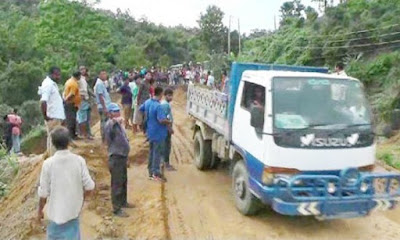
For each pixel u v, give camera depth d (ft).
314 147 23.11
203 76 107.34
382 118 61.31
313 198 22.54
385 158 42.86
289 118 23.44
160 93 33.60
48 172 18.63
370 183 23.39
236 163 28.09
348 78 25.59
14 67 112.37
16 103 111.34
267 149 23.20
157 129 33.40
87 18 106.01
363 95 25.40
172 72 136.77
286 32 115.85
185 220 26.63
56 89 32.40
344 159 23.52
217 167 37.76
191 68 142.10
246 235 24.38
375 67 73.61
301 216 27.20
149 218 26.48
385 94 65.67
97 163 35.83
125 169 27.35
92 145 39.11
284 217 27.04
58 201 18.62
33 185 35.27
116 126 26.86
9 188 40.63
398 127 59.82
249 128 25.64
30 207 30.09
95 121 62.44
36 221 26.30
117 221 26.21
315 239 24.02
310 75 25.09
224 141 30.96
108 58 151.12
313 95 24.38
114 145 26.86
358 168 23.86
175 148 47.67
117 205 26.99
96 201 28.91
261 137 23.91
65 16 103.81
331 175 23.34
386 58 73.31
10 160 47.14
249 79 26.76
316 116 23.81
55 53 104.73
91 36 106.73
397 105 62.44
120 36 226.17
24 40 133.08
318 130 23.27
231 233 24.68
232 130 28.60
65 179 18.66
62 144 18.85
